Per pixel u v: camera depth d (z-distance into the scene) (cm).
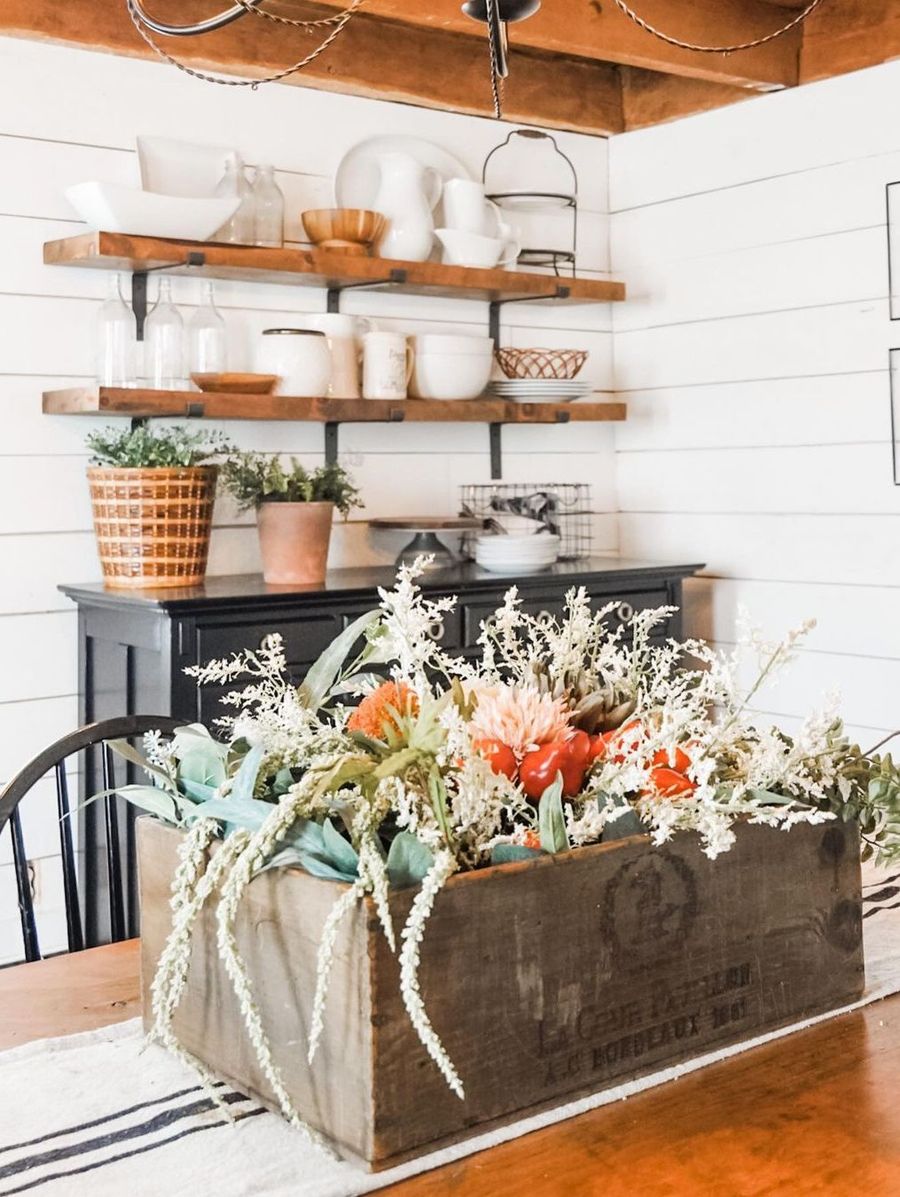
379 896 97
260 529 318
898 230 347
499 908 103
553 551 351
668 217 404
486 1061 103
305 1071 104
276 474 313
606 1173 98
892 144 347
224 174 334
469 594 326
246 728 122
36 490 316
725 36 354
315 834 105
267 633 292
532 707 119
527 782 117
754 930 120
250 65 338
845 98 357
